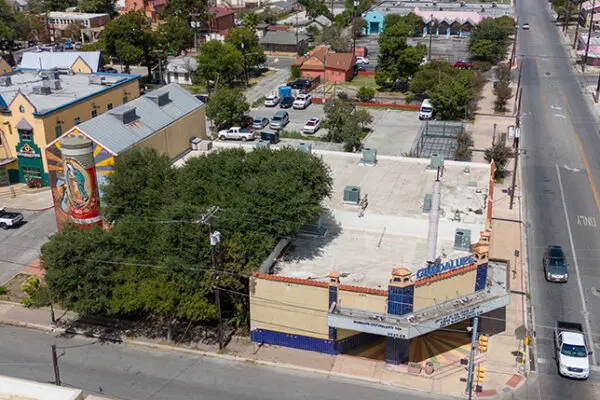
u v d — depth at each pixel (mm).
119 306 42344
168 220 41656
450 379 39906
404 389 39156
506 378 39906
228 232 42062
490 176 52719
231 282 41875
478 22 149500
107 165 54688
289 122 95125
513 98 104625
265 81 119625
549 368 41062
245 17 148125
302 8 193500
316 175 45125
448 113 94312
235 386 39812
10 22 140750
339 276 41031
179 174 48000
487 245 40781
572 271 53031
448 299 40594
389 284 38656
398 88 113500
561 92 107875
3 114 70375
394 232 47812
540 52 135500
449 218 47000
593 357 42062
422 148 76875
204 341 44594
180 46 133875
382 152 81500
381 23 157875
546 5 188125
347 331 42156
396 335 38500
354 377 40375
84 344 44750
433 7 162875
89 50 125438
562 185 70812
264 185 42938
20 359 42906
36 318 48156
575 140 85250
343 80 118125
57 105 73125
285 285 41469
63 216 57219
